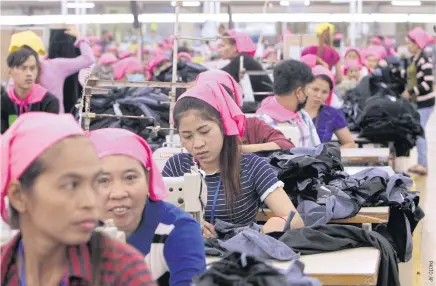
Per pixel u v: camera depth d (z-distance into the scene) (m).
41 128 1.89
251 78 9.69
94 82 5.05
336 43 18.16
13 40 8.56
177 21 6.52
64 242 1.90
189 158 4.23
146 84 5.16
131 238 2.93
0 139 1.94
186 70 8.83
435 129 13.81
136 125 6.91
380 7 22.17
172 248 2.91
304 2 17.38
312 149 5.05
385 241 3.68
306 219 4.34
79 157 1.89
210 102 3.93
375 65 15.15
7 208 1.96
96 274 1.96
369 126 8.78
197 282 2.45
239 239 3.50
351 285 3.14
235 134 3.99
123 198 2.90
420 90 11.78
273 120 6.24
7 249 2.00
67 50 9.01
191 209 3.63
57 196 1.87
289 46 12.36
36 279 1.96
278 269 2.59
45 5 20.64
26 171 1.88
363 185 4.55
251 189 4.11
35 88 7.33
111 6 19.94
